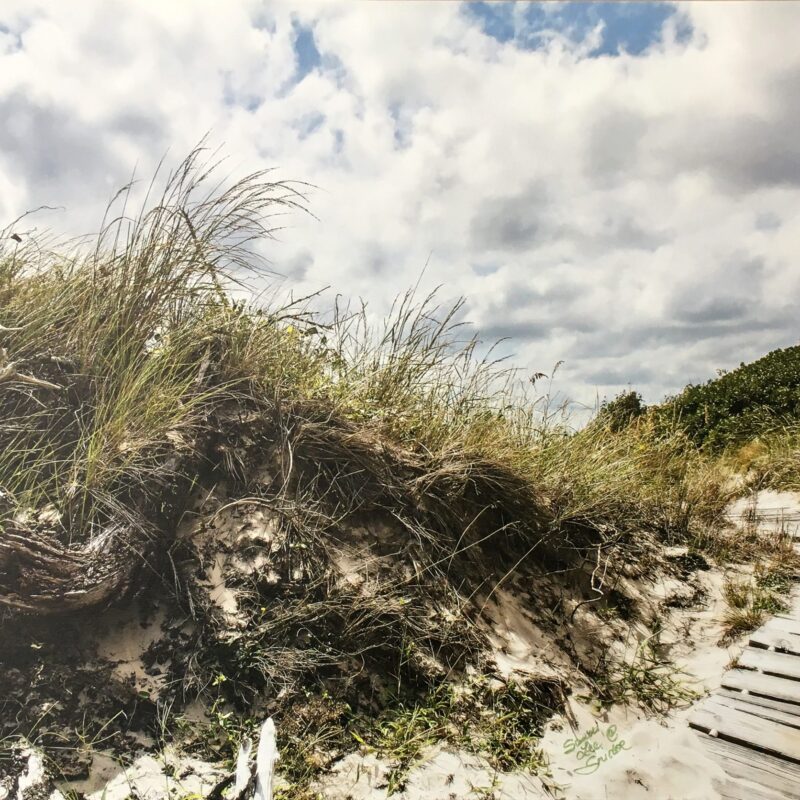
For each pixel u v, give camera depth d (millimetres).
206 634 3305
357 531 4078
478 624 4039
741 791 2877
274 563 3625
